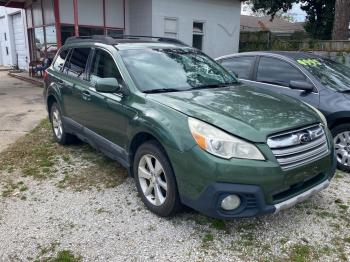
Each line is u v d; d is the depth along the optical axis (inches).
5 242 126.0
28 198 158.2
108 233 130.2
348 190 164.7
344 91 194.5
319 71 209.3
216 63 193.0
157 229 132.2
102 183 172.1
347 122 184.1
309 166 124.7
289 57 219.3
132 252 119.4
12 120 308.2
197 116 123.6
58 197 158.9
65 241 125.9
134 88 150.4
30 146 231.0
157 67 165.0
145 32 567.5
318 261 114.8
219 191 113.2
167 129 126.0
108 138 168.1
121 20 581.3
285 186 118.5
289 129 123.0
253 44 684.7
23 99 415.8
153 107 137.2
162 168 132.6
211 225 134.5
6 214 144.6
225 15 668.1
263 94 156.3
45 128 279.0
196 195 118.6
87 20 540.4
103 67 175.3
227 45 686.5
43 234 130.3
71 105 201.6
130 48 173.0
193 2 608.1
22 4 622.5
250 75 232.1
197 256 117.4
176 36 595.8
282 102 146.4
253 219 138.8
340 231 131.0
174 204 130.8
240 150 114.3
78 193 162.2
